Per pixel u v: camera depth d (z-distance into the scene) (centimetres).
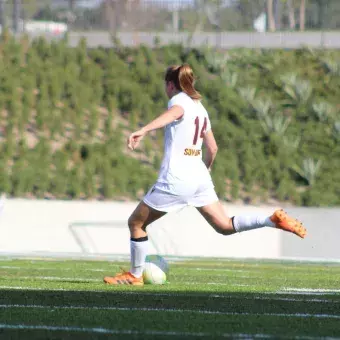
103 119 8912
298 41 9975
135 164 8244
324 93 9344
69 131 8662
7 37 9844
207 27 10581
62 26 10638
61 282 2858
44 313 1931
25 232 5794
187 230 5653
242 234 5647
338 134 8781
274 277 3534
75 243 5784
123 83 9238
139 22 10538
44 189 7825
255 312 2030
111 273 3522
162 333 1636
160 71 9431
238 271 3962
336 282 3266
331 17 10231
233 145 8506
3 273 3456
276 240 5647
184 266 4341
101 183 8019
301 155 8569
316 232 5625
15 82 9075
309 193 8025
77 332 1634
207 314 1958
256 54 9806
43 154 8231
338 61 9669
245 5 10544
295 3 10331
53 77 9150
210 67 9500
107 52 9838
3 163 8019
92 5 10619
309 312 2066
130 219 2702
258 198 8000
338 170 8431
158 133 8781
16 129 8556
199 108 2559
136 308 2056
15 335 1584
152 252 5641
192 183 2547
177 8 10588
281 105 9144
